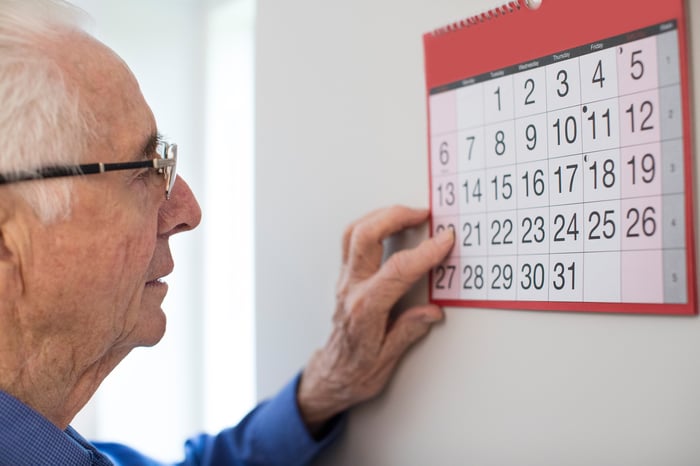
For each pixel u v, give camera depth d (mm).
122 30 1572
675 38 637
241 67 1531
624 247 680
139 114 687
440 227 872
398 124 938
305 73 1100
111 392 1607
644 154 662
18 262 609
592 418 721
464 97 835
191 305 1584
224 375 1542
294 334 1119
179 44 1561
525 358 786
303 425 982
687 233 632
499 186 799
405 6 925
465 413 855
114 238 664
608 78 689
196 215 817
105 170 646
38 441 651
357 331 894
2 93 576
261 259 1193
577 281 720
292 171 1127
